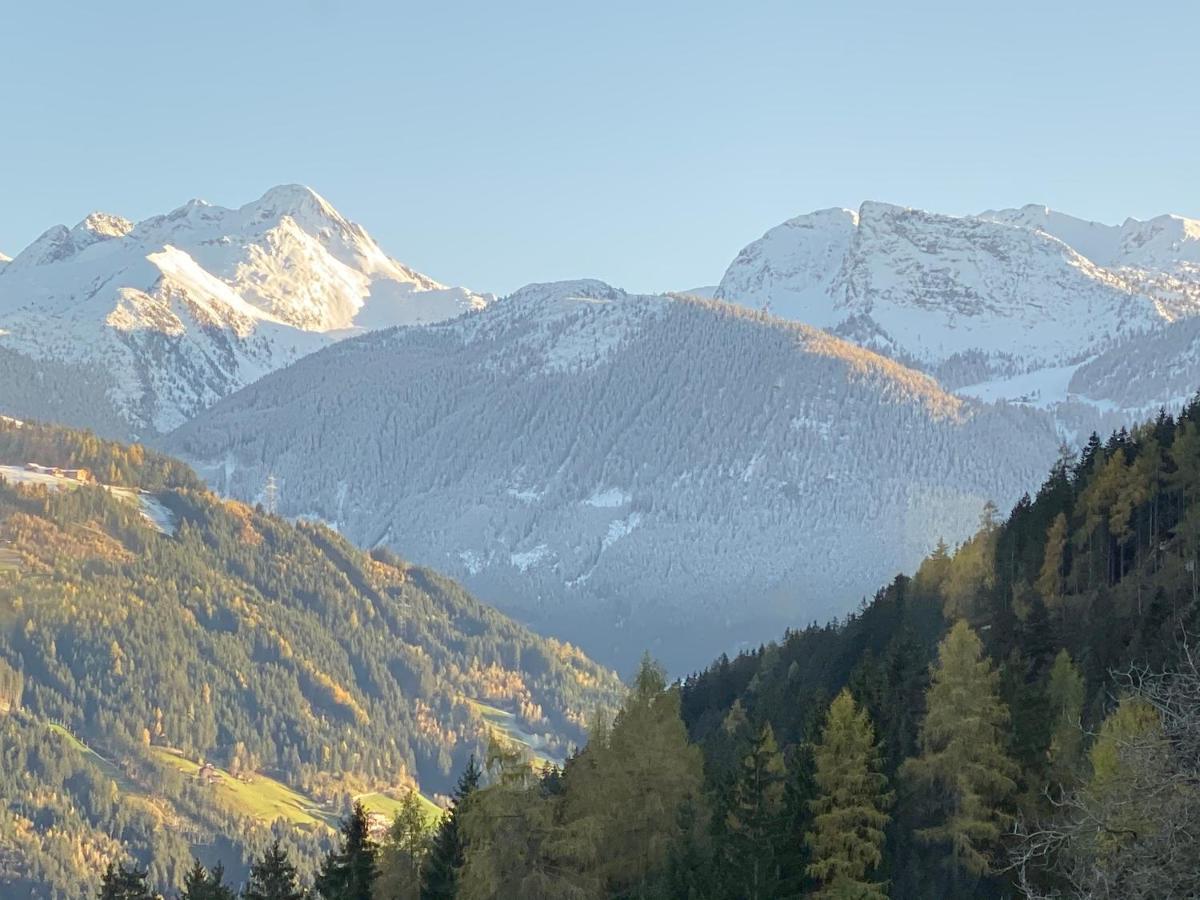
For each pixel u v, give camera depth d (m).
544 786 89.69
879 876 79.94
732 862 75.31
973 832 79.50
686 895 76.12
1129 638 114.38
